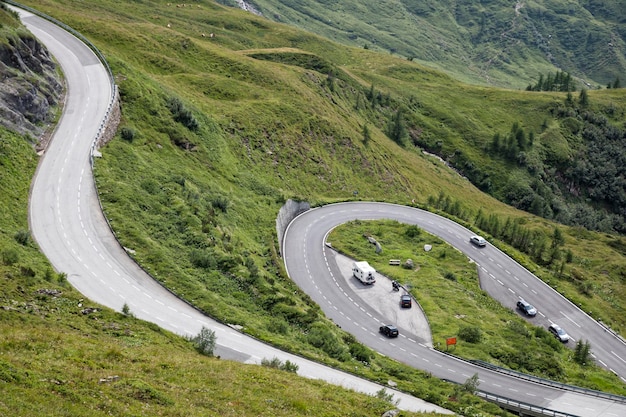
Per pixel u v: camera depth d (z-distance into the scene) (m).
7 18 86.88
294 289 76.00
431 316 78.00
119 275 56.94
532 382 63.56
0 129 69.69
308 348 54.19
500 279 98.19
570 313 90.56
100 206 66.88
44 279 50.09
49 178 69.69
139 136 88.25
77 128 81.19
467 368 65.75
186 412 28.88
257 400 33.34
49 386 27.16
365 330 73.88
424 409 46.28
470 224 117.50
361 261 94.31
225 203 85.12
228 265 65.19
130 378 31.28
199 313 54.28
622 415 57.59
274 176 114.88
